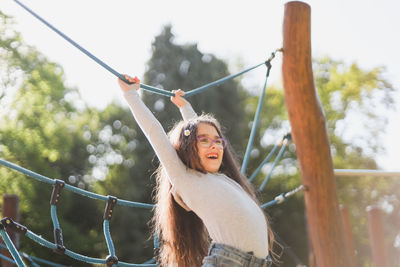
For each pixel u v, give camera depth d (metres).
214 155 2.74
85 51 2.94
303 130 3.92
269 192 18.73
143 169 16.97
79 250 15.80
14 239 6.68
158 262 3.20
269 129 20.94
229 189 2.62
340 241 3.84
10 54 16.41
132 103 2.90
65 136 17.41
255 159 19.89
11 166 3.18
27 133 16.55
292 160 19.81
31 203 15.98
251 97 21.72
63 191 16.45
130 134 18.97
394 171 4.43
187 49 18.80
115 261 3.17
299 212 17.70
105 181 18.41
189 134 2.74
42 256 15.53
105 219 3.38
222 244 2.48
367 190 18.20
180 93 3.42
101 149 19.17
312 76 3.96
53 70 17.39
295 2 3.99
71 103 18.64
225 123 18.48
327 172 3.91
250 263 2.46
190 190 2.62
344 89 20.00
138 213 16.17
